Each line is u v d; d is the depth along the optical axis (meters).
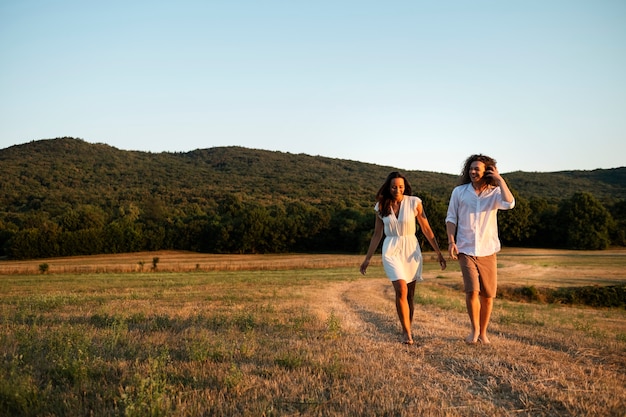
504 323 10.96
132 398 3.95
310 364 5.35
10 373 4.50
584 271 44.09
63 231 70.38
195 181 139.75
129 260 60.16
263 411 3.71
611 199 91.19
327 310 13.07
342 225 71.31
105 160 151.62
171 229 71.19
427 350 6.11
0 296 19.73
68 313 11.79
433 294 23.33
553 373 4.83
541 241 70.25
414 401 4.02
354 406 3.85
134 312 11.50
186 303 15.18
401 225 6.60
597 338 8.64
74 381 4.57
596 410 3.73
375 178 163.50
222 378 4.60
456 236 6.66
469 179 6.58
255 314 11.08
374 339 7.21
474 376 4.86
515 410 3.84
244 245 69.75
